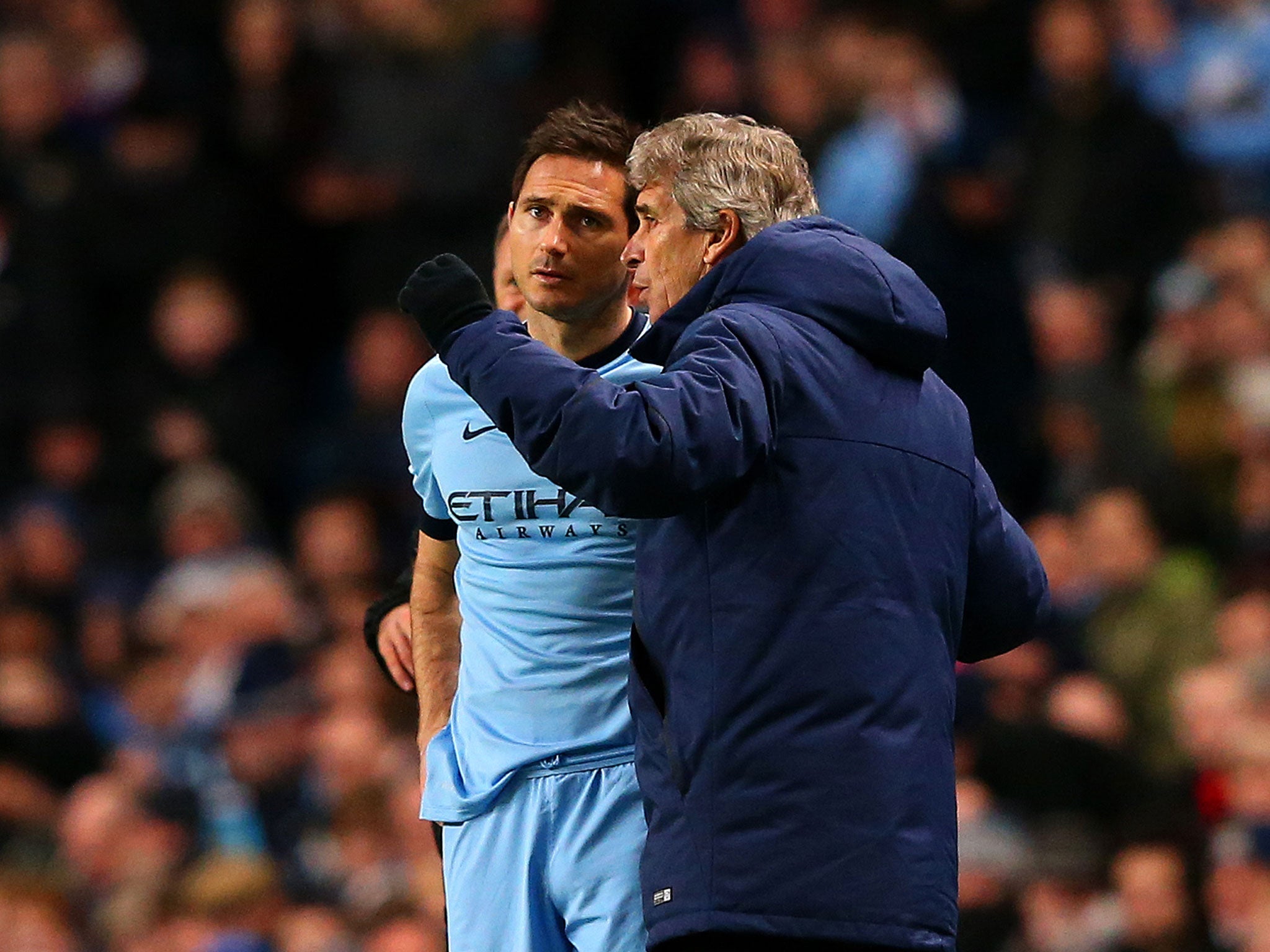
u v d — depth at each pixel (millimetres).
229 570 35281
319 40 43344
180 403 41500
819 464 13828
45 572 39188
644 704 14156
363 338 40469
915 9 42938
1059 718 30031
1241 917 26172
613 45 44125
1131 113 40375
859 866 13477
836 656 13648
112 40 44500
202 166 43312
